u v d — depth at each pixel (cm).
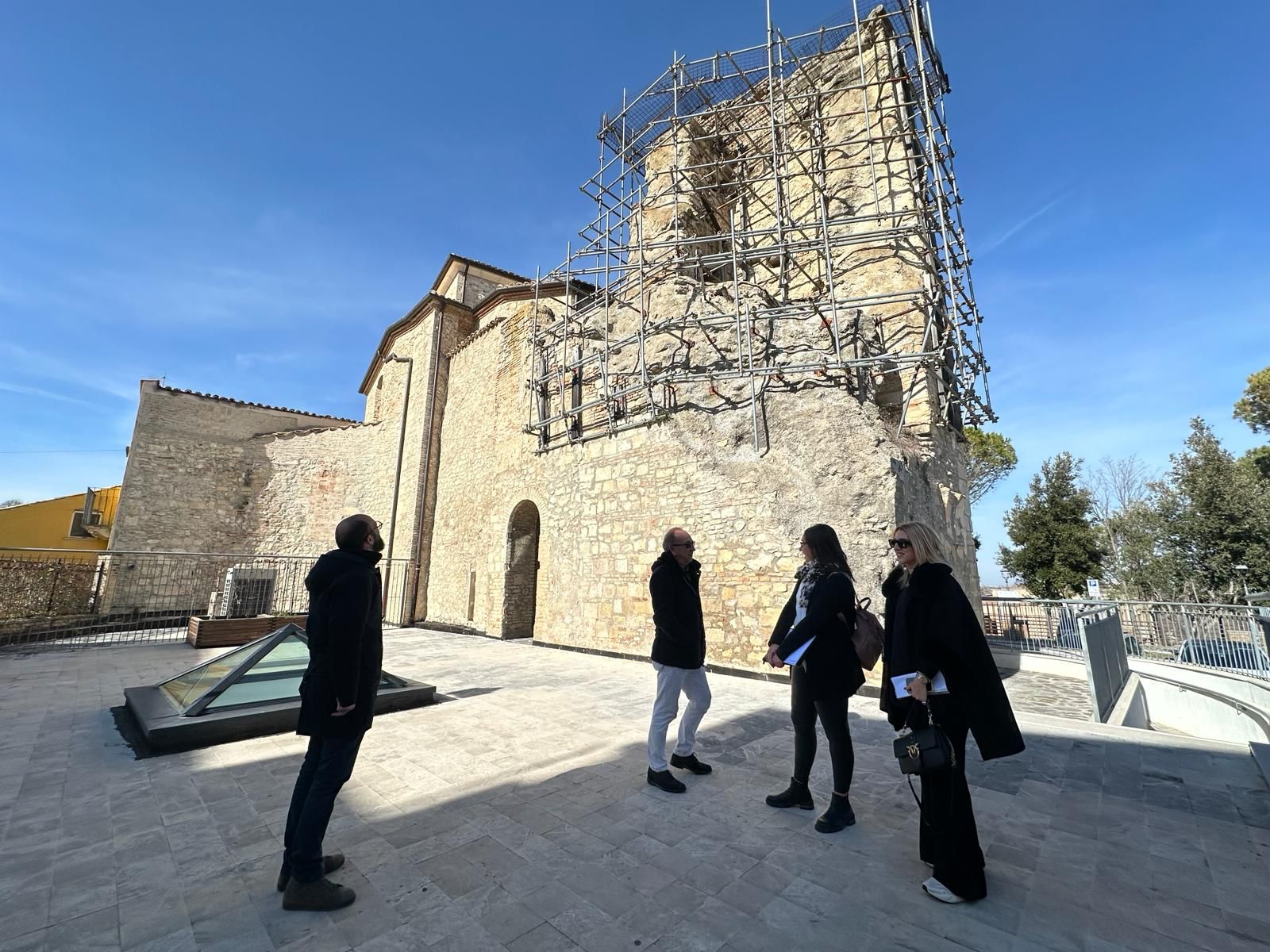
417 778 374
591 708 569
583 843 284
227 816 317
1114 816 309
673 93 1269
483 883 246
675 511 904
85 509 2019
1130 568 1964
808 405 798
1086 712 613
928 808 251
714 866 262
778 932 212
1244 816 305
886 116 1076
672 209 1310
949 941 205
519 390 1372
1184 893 232
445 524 1692
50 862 265
